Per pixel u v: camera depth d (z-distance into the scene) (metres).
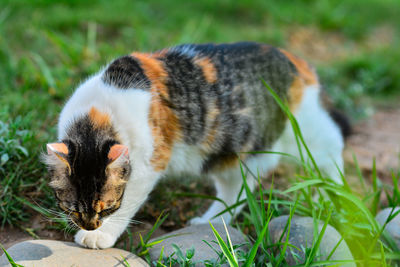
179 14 2.56
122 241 1.37
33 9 2.29
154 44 2.06
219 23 2.62
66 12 2.28
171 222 1.45
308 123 1.51
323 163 1.54
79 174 1.26
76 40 1.95
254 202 1.34
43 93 1.70
